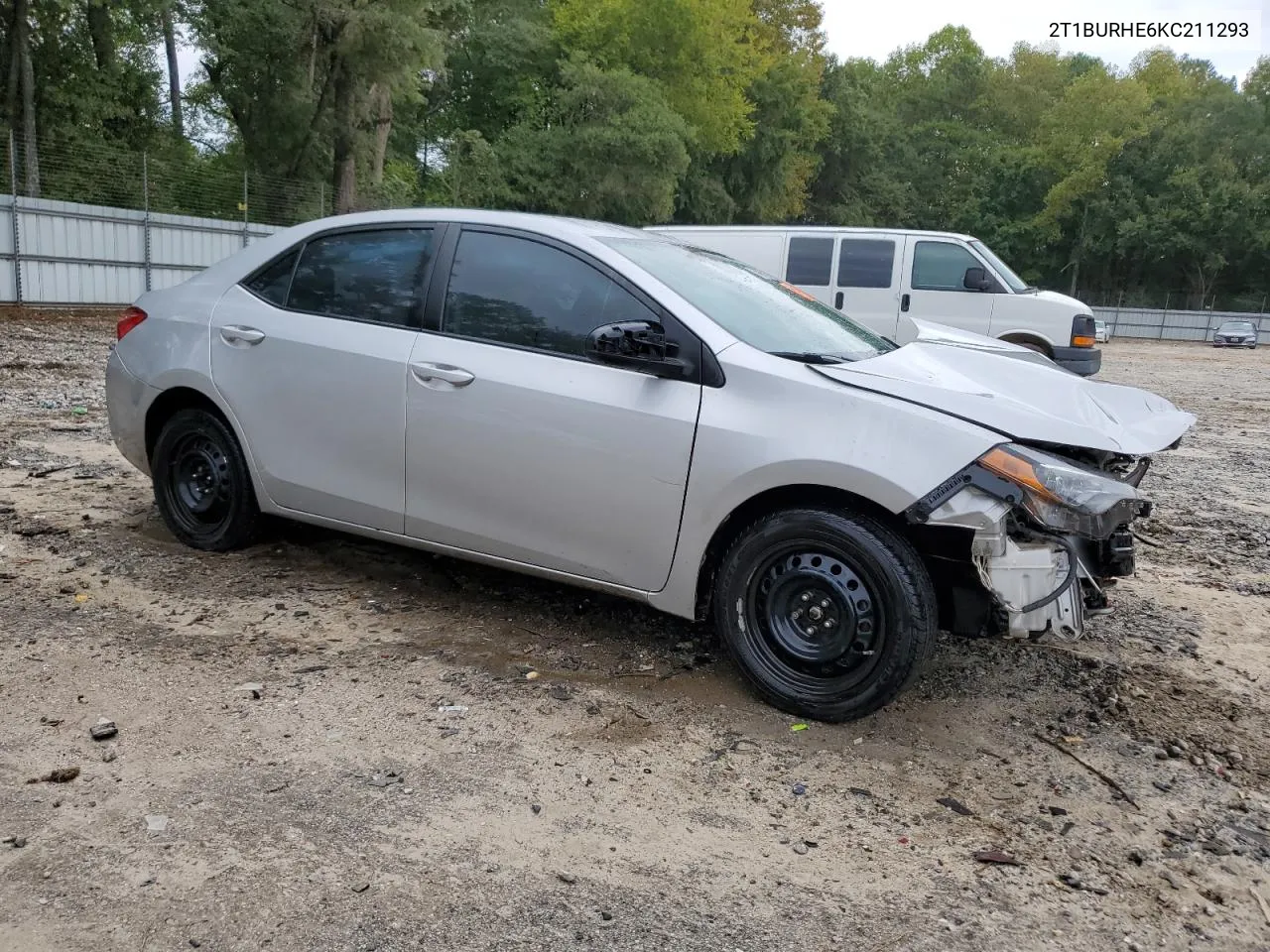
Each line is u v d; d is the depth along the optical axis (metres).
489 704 3.47
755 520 3.59
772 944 2.32
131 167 24.77
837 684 3.38
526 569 3.98
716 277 4.17
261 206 27.56
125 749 3.02
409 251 4.29
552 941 2.28
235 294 4.74
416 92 34.72
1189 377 22.19
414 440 4.09
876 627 3.31
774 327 3.89
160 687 3.44
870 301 12.07
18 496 5.82
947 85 86.62
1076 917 2.48
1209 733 3.57
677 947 2.29
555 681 3.69
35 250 22.53
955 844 2.79
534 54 46.44
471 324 4.05
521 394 3.82
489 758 3.11
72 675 3.49
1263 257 60.25
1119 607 4.94
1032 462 3.16
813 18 59.50
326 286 4.48
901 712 3.60
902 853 2.73
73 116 28.48
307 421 4.40
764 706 3.57
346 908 2.34
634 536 3.67
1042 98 80.69
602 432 3.66
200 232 26.00
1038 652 4.24
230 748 3.06
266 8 29.75
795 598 3.47
